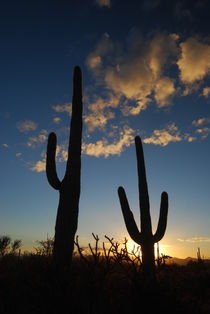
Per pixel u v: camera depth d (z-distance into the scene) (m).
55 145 8.77
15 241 17.72
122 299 4.82
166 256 5.85
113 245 4.81
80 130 9.26
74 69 10.12
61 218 7.95
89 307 4.27
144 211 9.94
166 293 5.09
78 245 4.55
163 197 10.09
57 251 7.45
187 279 7.93
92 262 4.52
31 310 4.44
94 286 4.39
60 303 4.27
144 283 4.97
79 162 8.81
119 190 10.15
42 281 4.64
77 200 8.34
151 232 9.65
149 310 4.70
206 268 11.82
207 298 6.38
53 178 8.37
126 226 9.70
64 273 4.65
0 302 4.65
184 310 4.91
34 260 5.54
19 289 4.94
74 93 9.76
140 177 10.64
